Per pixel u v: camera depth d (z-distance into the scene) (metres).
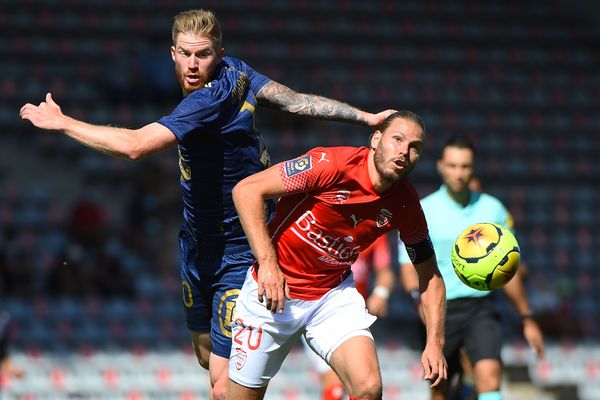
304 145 70.81
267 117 72.00
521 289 29.62
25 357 49.06
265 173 17.80
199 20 19.09
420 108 78.12
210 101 18.72
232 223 20.41
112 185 67.50
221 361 20.97
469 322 28.48
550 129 78.06
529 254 66.19
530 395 49.16
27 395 43.66
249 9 85.75
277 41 82.94
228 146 19.56
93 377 46.00
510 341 55.69
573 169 74.19
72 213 57.81
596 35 90.62
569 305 60.38
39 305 54.12
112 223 62.66
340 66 81.25
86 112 71.19
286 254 18.66
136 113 72.00
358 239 18.47
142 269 58.38
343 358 18.48
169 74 73.56
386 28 87.00
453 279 28.61
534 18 91.88
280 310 17.45
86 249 57.03
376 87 79.12
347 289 19.38
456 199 28.89
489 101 79.75
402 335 57.06
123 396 44.56
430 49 85.25
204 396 45.16
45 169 69.12
